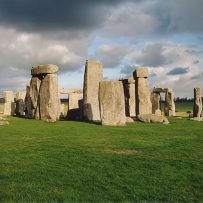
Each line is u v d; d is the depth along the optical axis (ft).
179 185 39.93
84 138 72.08
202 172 45.29
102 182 40.47
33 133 79.15
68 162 49.55
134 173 44.42
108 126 95.71
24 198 35.14
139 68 134.00
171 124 108.27
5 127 91.04
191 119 131.23
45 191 37.24
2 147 60.64
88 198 35.53
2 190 37.32
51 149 58.90
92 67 123.85
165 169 46.55
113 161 50.60
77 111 129.18
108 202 34.60
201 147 62.69
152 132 83.92
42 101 114.73
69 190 37.73
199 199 35.78
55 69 115.55
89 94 121.49
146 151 58.54
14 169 45.44
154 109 172.24
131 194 36.86
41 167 46.55
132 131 84.89
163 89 171.53
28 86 131.95
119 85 101.60
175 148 61.46
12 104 156.35
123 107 101.55
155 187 39.04
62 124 99.91
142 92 133.39
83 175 43.11
